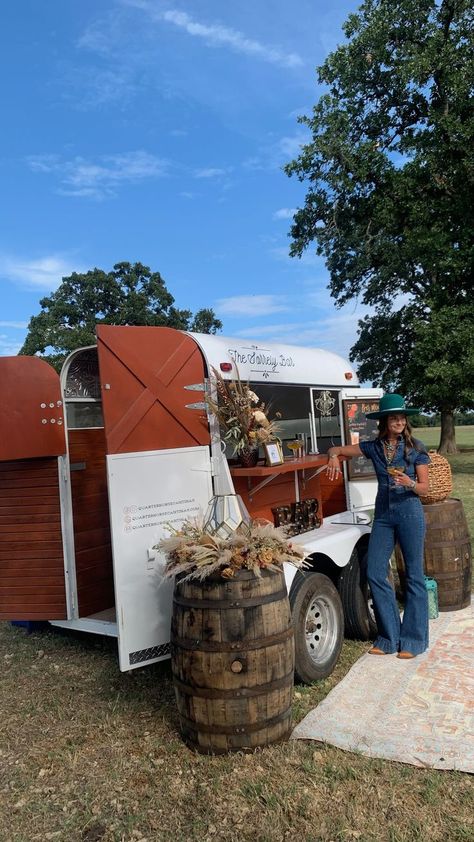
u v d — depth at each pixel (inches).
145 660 149.7
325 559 193.6
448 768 115.0
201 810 109.3
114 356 149.8
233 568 123.1
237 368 180.4
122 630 145.9
